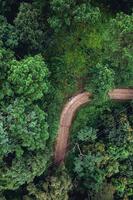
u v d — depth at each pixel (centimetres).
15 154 5212
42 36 5497
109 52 5850
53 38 5825
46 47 5734
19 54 5575
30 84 5059
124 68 5806
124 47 5516
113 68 5875
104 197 5862
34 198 5547
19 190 5691
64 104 6075
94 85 5769
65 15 5500
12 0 5784
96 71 5741
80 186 6066
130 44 5519
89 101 6106
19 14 5394
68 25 5722
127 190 6194
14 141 5106
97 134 6031
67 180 5588
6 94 5091
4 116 5044
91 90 5809
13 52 5300
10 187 5266
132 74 5884
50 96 5603
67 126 6094
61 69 5975
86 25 6000
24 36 5397
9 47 5406
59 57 5978
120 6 6159
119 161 6106
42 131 5175
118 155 5950
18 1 5866
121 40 5531
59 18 5556
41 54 5691
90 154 5850
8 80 5062
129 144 5956
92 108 6112
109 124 5991
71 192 6009
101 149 5881
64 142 6091
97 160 5825
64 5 5397
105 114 6103
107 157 5906
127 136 5900
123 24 5462
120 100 6225
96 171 5919
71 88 6047
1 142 4950
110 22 5612
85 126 6022
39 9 5597
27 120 5053
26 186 5609
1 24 5506
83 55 6059
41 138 5184
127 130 5900
